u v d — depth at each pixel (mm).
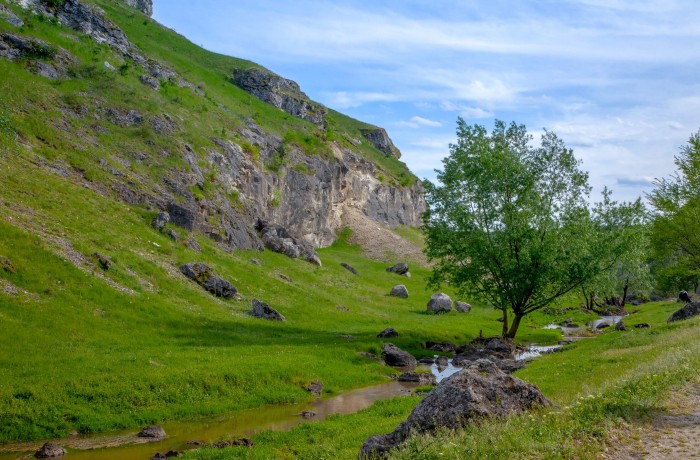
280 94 129750
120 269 42875
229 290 51656
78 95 64875
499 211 46438
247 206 79562
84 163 55750
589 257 45500
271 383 30828
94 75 70188
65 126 58875
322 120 140125
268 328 45938
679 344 28531
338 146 132250
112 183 56312
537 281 45188
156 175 62688
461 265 48906
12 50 62812
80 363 27922
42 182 47750
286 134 108375
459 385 15328
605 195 52000
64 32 74500
